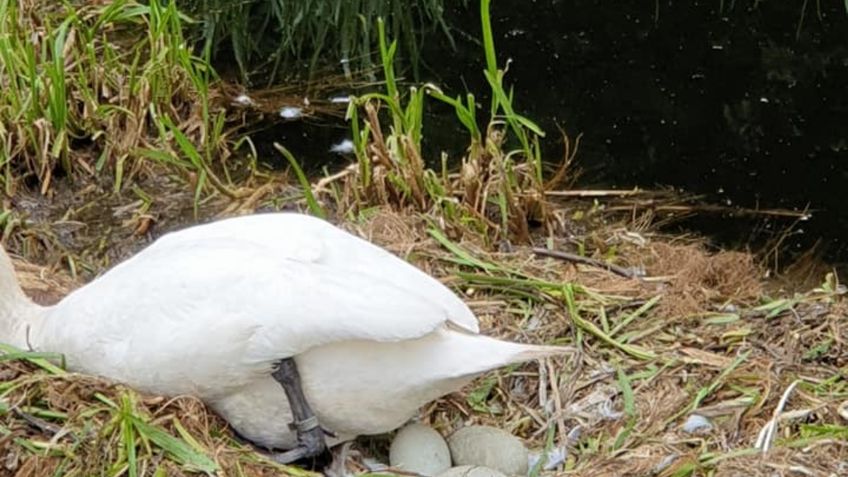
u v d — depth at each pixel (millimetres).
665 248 3105
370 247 2535
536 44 3898
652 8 3992
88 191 3299
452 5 4094
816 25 3893
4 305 2609
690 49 3832
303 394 2457
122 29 3826
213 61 3883
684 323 2855
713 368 2717
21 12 3662
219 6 4082
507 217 3145
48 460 2375
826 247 3232
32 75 3301
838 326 2824
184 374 2436
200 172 3252
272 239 2516
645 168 3463
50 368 2496
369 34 3992
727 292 3002
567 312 2854
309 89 3783
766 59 3783
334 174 3434
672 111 3635
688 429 2598
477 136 3186
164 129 3365
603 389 2695
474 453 2543
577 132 3580
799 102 3645
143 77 3453
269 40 3986
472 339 2438
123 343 2469
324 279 2389
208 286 2418
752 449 2527
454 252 2990
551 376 2715
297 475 2428
